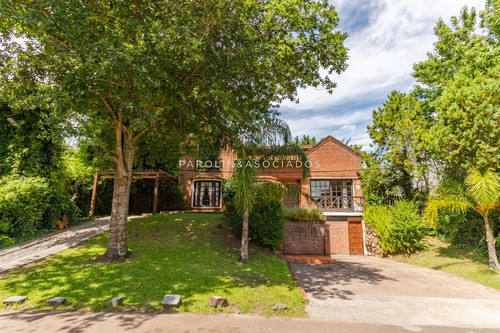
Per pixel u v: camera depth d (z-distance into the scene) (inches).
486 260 410.3
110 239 340.5
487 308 240.4
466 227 486.6
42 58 298.2
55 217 530.6
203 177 789.2
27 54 308.5
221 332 174.2
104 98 331.3
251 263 358.6
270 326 187.9
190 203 786.2
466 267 397.1
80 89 277.9
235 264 346.3
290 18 362.6
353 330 185.6
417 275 376.5
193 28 298.2
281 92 457.1
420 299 264.4
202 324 186.2
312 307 231.0
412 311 227.9
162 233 477.7
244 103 374.0
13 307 208.8
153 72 287.0
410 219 527.8
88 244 406.9
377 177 698.8
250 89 398.6
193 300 226.1
